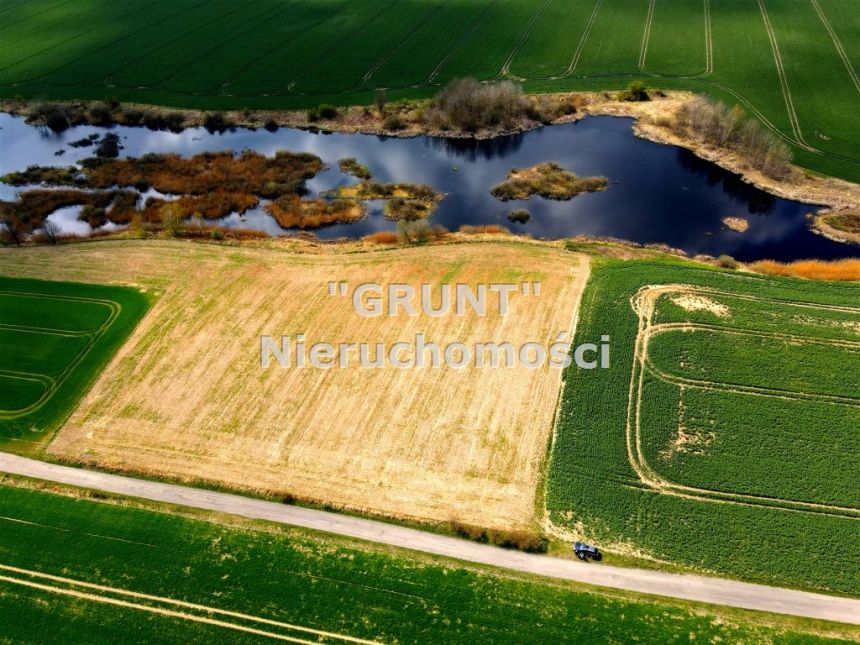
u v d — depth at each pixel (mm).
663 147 85188
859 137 80750
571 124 91062
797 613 35469
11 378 50406
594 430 45250
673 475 42375
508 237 68000
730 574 37281
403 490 41938
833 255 65062
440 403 47406
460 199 77188
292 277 60250
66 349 52844
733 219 71312
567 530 39594
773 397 47156
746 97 90125
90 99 97938
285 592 37000
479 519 40219
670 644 34312
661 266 60750
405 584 37156
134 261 63219
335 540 39344
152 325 54938
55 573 38125
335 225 73000
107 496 42031
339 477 42781
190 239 67438
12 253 64875
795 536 38875
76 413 47562
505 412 46625
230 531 39938
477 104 89500
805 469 42438
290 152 85625
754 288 57625
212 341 53156
